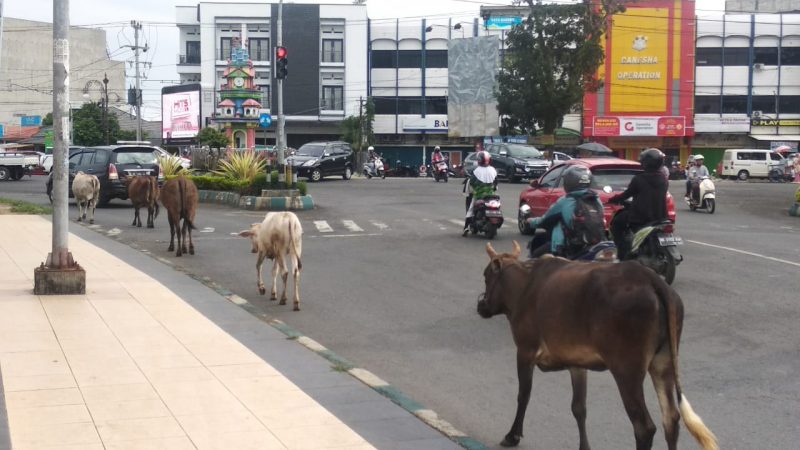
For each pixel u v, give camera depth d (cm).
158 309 1145
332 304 1264
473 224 1941
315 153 4381
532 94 5281
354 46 6825
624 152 6719
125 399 748
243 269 1577
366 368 916
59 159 1228
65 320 1061
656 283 544
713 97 6644
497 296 673
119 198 2828
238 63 5216
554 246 937
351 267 1588
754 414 741
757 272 1459
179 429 671
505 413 759
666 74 6512
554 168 1883
